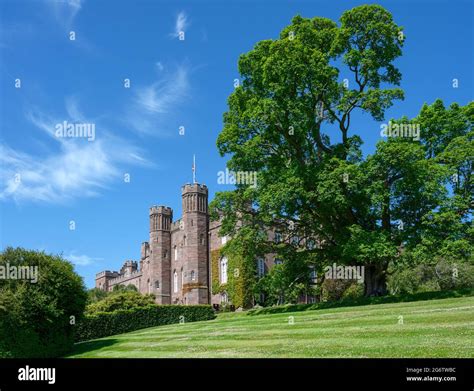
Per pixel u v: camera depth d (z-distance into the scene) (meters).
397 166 30.64
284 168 33.34
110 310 38.59
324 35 34.75
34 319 21.05
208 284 63.28
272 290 38.19
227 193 36.66
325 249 35.34
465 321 15.90
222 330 22.28
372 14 33.78
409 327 15.87
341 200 29.86
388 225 33.34
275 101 32.19
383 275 33.53
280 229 36.88
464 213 34.06
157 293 71.00
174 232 73.00
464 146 34.25
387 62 34.88
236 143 35.22
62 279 22.72
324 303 33.28
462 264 42.44
